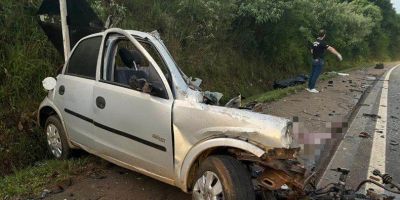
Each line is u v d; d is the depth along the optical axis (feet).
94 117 14.80
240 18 46.52
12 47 23.02
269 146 10.45
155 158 12.84
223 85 39.75
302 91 40.14
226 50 44.32
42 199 13.66
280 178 10.62
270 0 45.88
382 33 148.56
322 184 15.88
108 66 15.17
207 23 38.86
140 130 13.08
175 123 12.18
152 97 12.85
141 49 13.70
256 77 49.44
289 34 54.34
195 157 11.68
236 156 11.46
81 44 16.76
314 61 39.14
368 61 123.95
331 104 33.19
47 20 23.97
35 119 21.65
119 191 14.25
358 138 22.91
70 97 16.10
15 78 22.11
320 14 72.02
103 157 15.11
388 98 39.04
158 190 14.40
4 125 20.66
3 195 13.88
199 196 11.68
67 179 14.92
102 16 27.96
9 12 23.65
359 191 15.16
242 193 10.64
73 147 16.85
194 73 35.94
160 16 34.73
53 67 24.18
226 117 11.27
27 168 17.65
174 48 34.58
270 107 30.60
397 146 21.75
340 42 83.30
